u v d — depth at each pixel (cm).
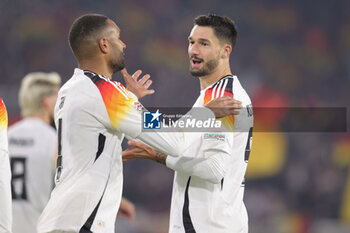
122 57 1034
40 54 4953
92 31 997
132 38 5303
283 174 4153
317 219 3966
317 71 5522
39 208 1434
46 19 5106
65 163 961
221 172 1009
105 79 978
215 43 1084
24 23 5047
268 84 5325
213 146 1008
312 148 4275
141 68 5200
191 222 1044
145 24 5394
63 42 5078
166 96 4900
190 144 1035
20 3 5078
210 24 1090
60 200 941
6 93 4359
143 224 3709
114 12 5366
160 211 3941
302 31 5734
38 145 1445
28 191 1429
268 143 4184
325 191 4066
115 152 987
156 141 970
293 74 5478
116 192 983
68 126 963
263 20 5744
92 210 941
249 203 3997
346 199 4031
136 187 3997
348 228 3866
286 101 5241
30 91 1500
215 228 1035
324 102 5294
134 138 1015
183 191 1063
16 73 4812
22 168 1436
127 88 1114
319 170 4188
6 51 4891
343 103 5297
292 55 5584
